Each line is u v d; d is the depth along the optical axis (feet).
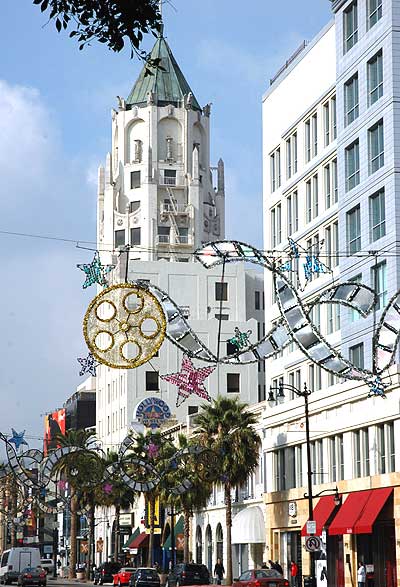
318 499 213.05
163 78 558.56
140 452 282.77
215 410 240.32
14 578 296.92
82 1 49.52
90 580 380.78
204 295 437.99
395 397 181.68
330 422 208.85
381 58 202.18
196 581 225.35
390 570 182.91
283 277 110.73
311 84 239.30
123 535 409.69
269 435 243.60
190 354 108.99
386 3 199.21
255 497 259.19
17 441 188.75
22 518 392.68
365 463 195.11
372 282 201.77
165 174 543.80
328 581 205.77
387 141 197.77
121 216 538.06
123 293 112.06
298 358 240.32
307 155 243.60
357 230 211.20
